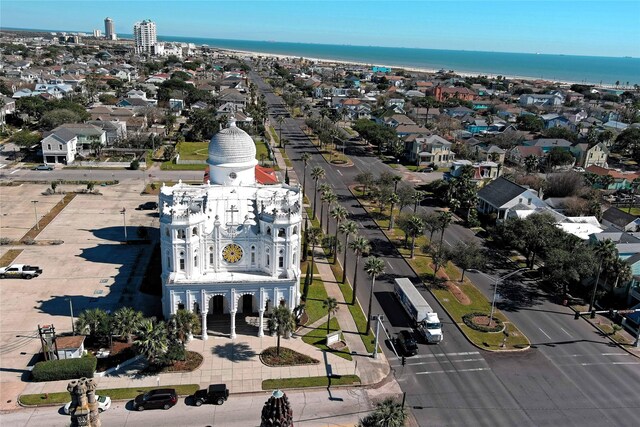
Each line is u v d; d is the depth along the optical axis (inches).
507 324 3634.4
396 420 2196.1
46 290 3833.7
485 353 3304.6
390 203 5802.2
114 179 6766.7
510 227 4726.9
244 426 2600.9
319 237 4771.2
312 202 6097.4
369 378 3014.3
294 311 3454.7
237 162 4028.1
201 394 2738.7
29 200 5836.6
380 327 3543.3
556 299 4033.0
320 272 4288.9
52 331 2935.5
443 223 4554.6
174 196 3659.0
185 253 3289.9
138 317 3100.4
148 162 7613.2
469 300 3946.9
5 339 3208.7
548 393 2942.9
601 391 2974.9
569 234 4468.5
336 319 3604.8
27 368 2957.7
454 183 6087.6
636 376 3127.5
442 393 2915.8
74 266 4242.1
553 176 6624.0
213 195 3722.9
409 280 4013.3
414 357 3238.2
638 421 2738.7
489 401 2861.7
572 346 3410.4
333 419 2684.5
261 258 3496.6
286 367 3070.9
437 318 3449.8
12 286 3868.1
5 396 2726.4
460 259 4143.7
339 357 3193.9
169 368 2992.1
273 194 3737.7
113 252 4547.2
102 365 2989.7
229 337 3344.0
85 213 5497.1
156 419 2618.1
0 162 7283.5
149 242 4783.5
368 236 5177.2
